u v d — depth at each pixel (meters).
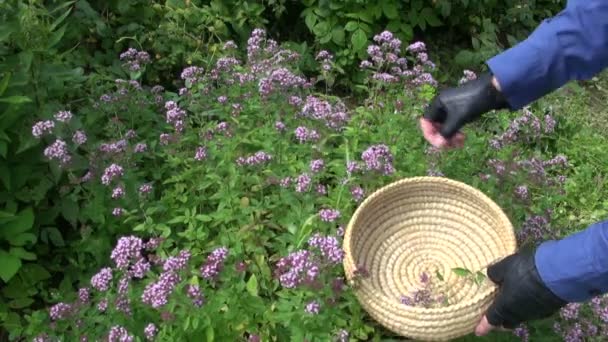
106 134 2.96
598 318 2.46
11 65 2.62
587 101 4.21
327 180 3.01
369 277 2.40
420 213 2.70
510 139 3.14
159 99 3.25
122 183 2.66
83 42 3.53
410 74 3.25
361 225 2.55
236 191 2.74
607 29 1.62
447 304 2.34
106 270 2.32
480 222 2.63
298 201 2.67
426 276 2.45
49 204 2.78
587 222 3.32
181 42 3.64
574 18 1.66
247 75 3.17
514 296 1.85
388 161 2.71
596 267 1.67
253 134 2.97
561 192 3.04
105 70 3.37
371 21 3.83
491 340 2.41
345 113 3.16
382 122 3.16
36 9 2.85
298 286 2.20
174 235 2.76
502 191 2.91
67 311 2.29
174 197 2.81
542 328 2.49
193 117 3.14
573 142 3.74
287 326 2.34
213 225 2.72
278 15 3.88
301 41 4.15
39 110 2.71
